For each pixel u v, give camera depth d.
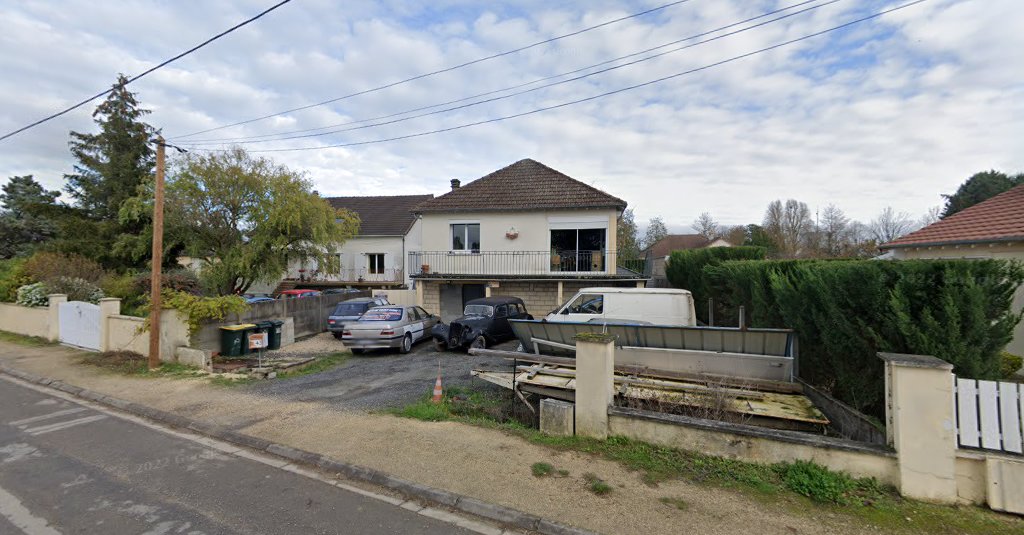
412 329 13.23
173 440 6.04
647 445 5.27
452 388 8.57
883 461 4.17
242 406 7.37
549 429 5.81
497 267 18.16
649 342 7.79
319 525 3.84
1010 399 3.93
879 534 3.56
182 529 3.75
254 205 21.31
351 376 9.72
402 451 5.36
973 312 4.45
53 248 21.75
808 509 3.93
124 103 24.59
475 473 4.74
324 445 5.59
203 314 11.03
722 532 3.62
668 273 20.45
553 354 8.95
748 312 9.32
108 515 3.99
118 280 17.09
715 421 5.19
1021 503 3.73
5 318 15.73
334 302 18.27
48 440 6.02
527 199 18.25
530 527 3.84
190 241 21.20
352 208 36.06
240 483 4.70
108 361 10.65
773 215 50.56
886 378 4.34
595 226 17.41
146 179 21.36
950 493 3.90
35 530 3.73
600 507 4.03
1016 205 10.38
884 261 5.18
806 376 6.91
